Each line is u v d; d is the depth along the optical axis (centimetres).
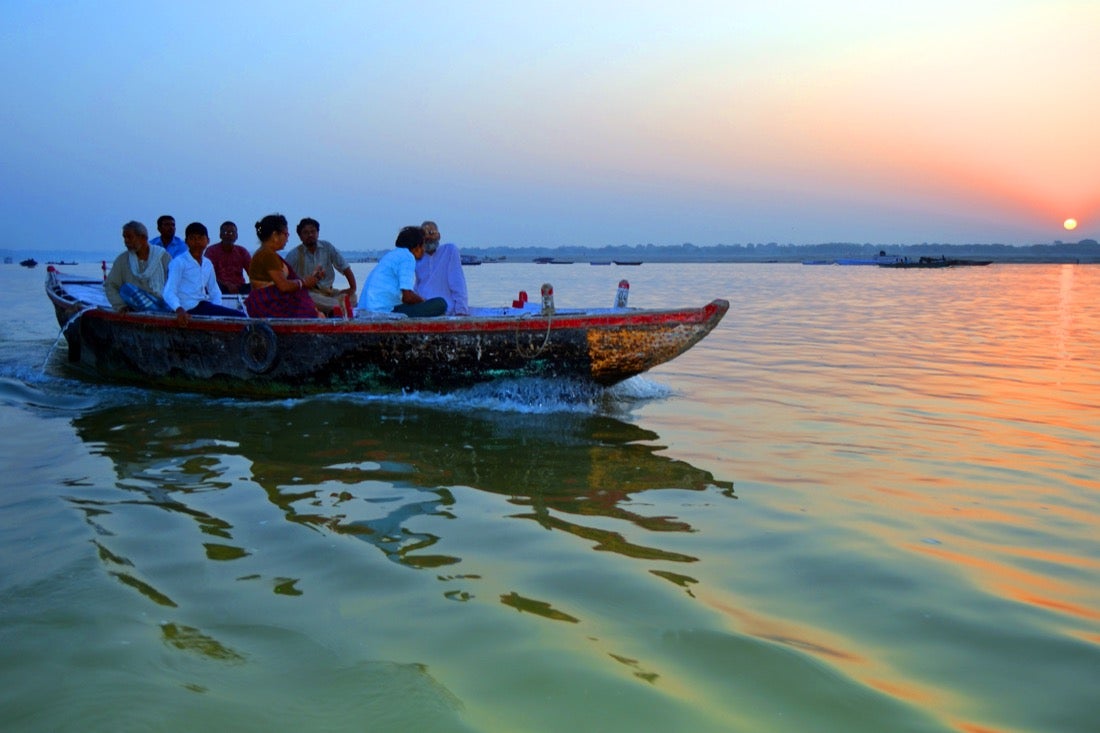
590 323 686
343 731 233
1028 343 1218
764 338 1285
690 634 291
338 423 639
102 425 636
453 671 265
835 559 364
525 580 338
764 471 509
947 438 600
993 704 249
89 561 355
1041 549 379
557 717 240
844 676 264
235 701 247
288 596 322
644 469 511
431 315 793
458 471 503
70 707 242
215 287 852
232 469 506
